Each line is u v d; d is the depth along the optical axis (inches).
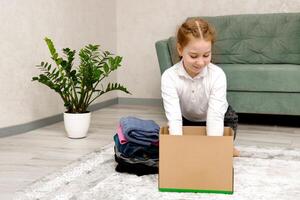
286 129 103.3
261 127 105.7
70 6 119.6
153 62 144.3
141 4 143.1
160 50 109.3
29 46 103.0
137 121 69.5
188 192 57.7
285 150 79.8
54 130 103.3
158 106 143.6
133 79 147.9
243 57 122.4
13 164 73.0
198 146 56.5
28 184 62.5
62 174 65.6
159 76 144.0
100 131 100.7
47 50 109.7
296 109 101.1
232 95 105.6
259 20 122.1
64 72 96.4
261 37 121.1
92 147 84.9
